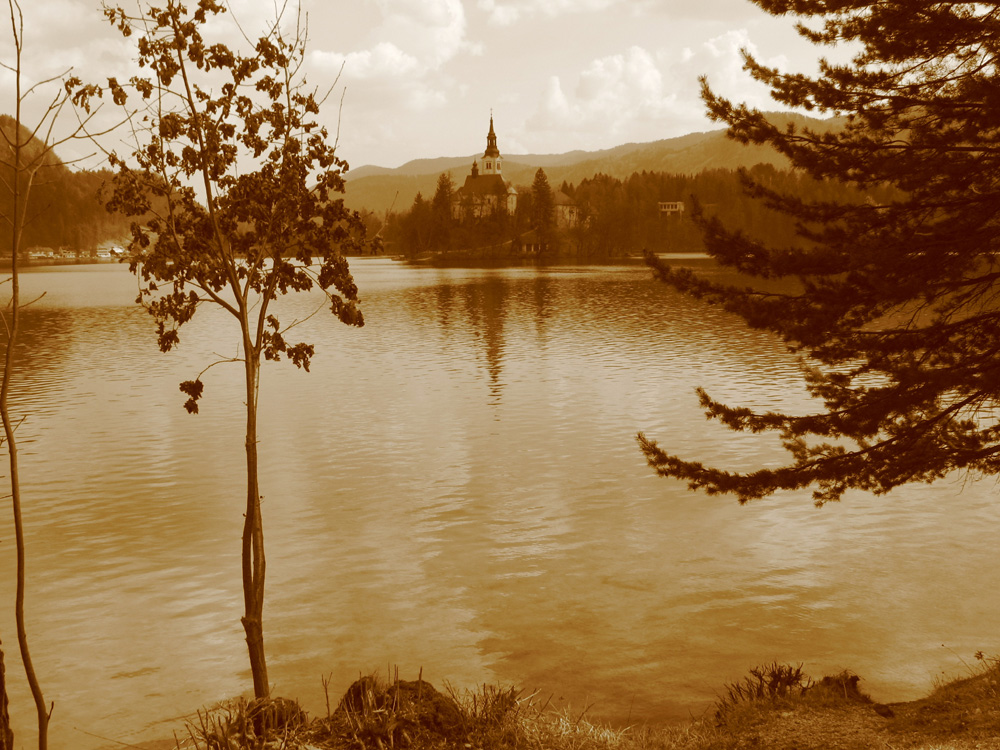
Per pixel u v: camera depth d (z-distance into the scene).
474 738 7.13
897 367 10.45
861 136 11.02
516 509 24.84
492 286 129.62
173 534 23.12
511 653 15.65
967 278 10.38
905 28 10.04
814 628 16.41
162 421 37.72
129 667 15.51
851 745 8.07
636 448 31.59
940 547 20.86
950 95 10.54
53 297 121.25
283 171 8.40
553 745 7.39
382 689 7.40
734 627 16.55
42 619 17.77
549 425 35.69
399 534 22.83
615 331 70.00
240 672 15.25
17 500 6.07
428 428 35.62
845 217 11.11
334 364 54.78
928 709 8.77
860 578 18.97
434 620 17.28
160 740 12.80
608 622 16.95
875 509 23.95
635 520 23.67
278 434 34.97
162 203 8.36
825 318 10.65
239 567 20.67
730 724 9.29
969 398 11.04
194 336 74.44
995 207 10.13
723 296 11.46
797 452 12.11
